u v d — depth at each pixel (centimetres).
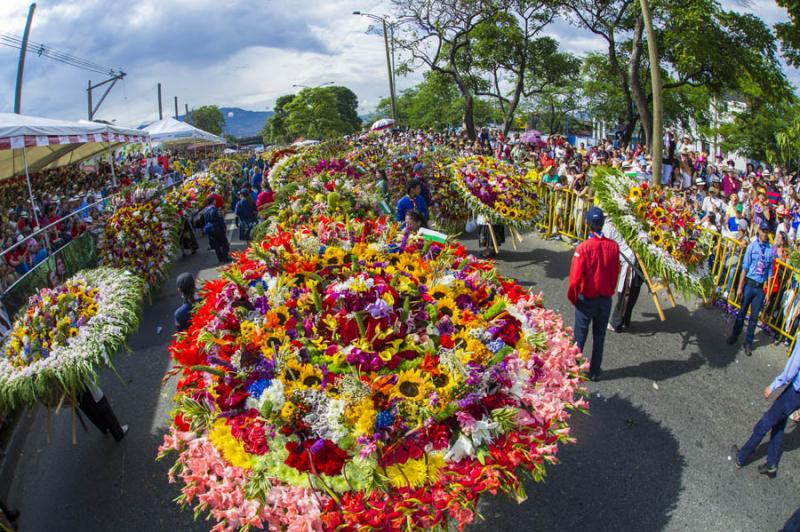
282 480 320
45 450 557
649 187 665
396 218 887
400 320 404
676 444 485
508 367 368
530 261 977
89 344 477
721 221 1025
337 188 880
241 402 353
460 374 351
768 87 1622
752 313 618
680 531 396
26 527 450
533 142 2050
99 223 1106
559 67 2433
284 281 459
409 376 353
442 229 1138
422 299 430
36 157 1638
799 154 2291
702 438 492
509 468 329
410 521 291
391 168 1287
